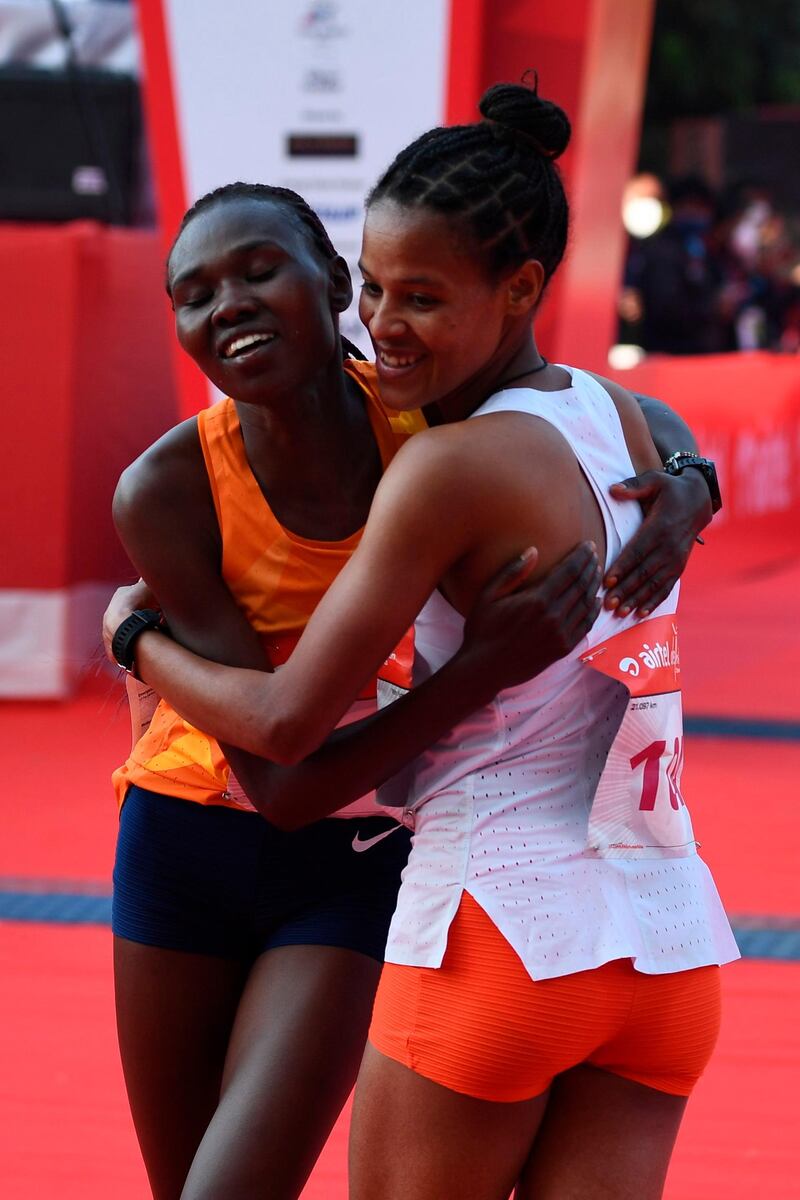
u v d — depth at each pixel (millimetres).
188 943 6379
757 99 57188
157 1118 6555
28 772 16328
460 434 5109
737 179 50406
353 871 6340
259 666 5938
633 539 5430
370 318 5281
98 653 7281
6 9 27281
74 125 24969
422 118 17516
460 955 5105
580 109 17656
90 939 11984
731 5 53438
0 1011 10688
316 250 5785
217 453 5980
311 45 17469
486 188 5074
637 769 5293
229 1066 6008
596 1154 5375
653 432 6383
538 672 5168
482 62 17688
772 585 28484
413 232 5051
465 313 5152
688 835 5566
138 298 19797
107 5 27484
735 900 13039
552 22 17531
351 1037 6043
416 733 5246
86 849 14039
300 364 5672
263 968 6227
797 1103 9578
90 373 18734
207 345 5699
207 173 17906
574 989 5059
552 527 5172
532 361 5578
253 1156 5703
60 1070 9867
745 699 20375
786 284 39625
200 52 17672
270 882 6316
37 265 17891
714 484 5980
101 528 19391
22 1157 8805
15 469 18328
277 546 6000
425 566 5094
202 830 6348
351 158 17656
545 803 5223
